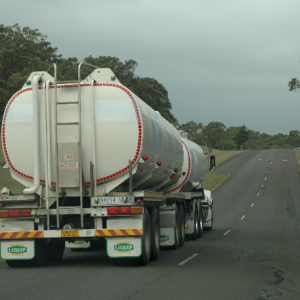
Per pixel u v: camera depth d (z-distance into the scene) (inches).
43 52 4451.3
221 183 4158.5
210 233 1552.7
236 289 602.5
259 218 2196.1
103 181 751.7
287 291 597.9
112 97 751.7
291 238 1373.0
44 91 751.7
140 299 538.6
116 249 748.6
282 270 766.5
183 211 1162.6
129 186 749.9
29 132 753.6
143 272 727.1
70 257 945.5
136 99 757.3
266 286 626.8
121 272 726.5
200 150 1504.7
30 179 761.6
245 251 1034.1
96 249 1069.1
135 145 746.2
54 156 749.3
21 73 3998.5
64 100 746.8
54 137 749.3
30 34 4507.9
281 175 4719.5
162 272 728.3
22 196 756.0
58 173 739.4
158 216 885.2
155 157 847.7
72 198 772.0
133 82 5128.0
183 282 643.5
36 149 743.7
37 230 755.4
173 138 1034.1
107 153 747.4
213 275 705.0
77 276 690.2
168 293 571.8
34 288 601.6
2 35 4301.2
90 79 757.9
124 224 748.6
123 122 746.8
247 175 4776.1
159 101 5310.0
